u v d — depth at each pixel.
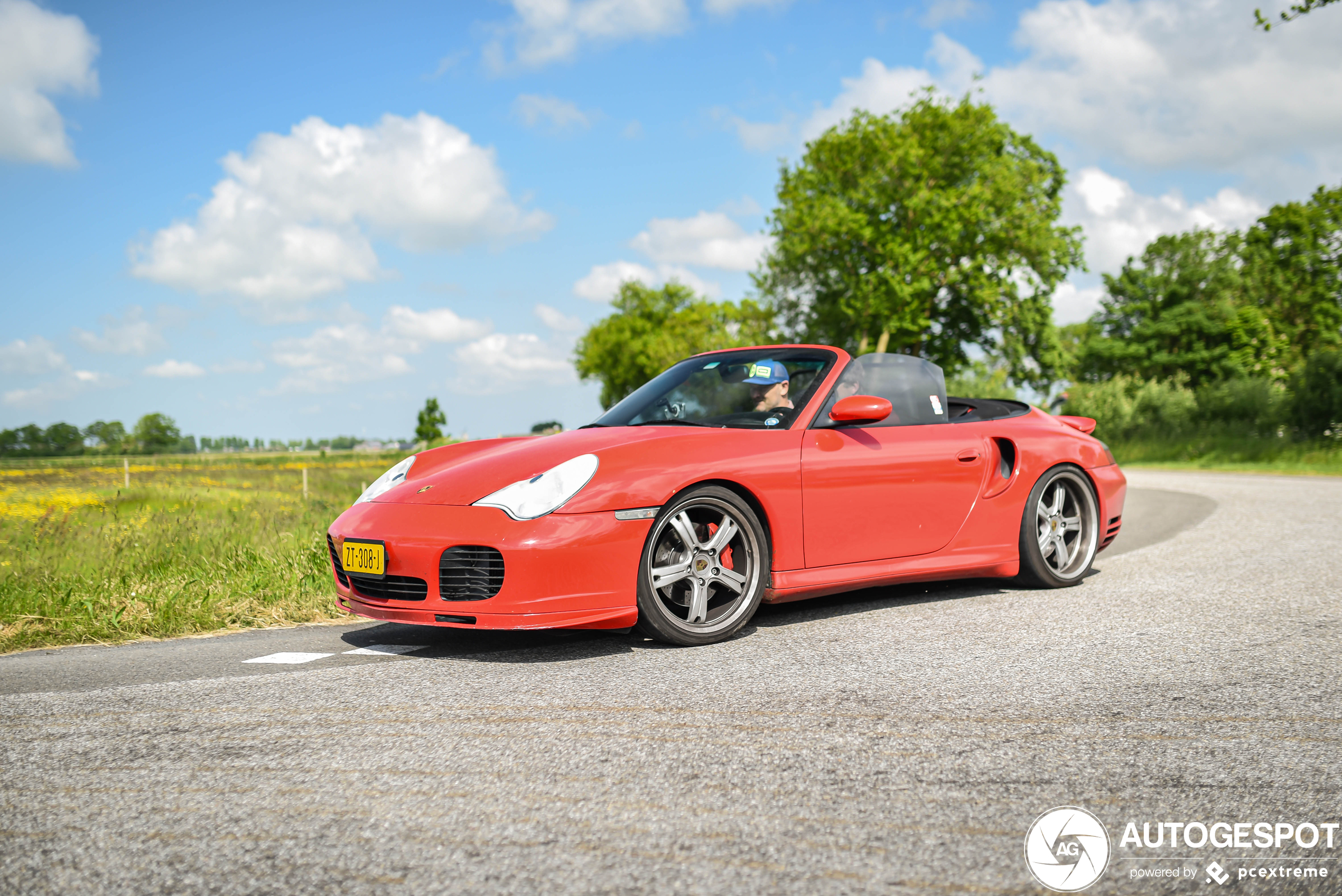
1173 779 1.92
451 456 3.63
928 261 29.20
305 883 1.48
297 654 3.20
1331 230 41.00
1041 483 4.26
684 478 3.17
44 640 3.60
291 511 7.48
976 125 30.09
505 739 2.19
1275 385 24.31
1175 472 17.73
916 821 1.71
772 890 1.44
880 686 2.65
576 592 2.97
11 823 1.73
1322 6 11.48
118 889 1.46
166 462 45.19
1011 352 30.20
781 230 31.78
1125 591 4.24
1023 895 1.44
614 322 67.56
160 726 2.33
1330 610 3.72
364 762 2.04
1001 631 3.39
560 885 1.46
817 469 3.50
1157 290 45.94
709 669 2.86
